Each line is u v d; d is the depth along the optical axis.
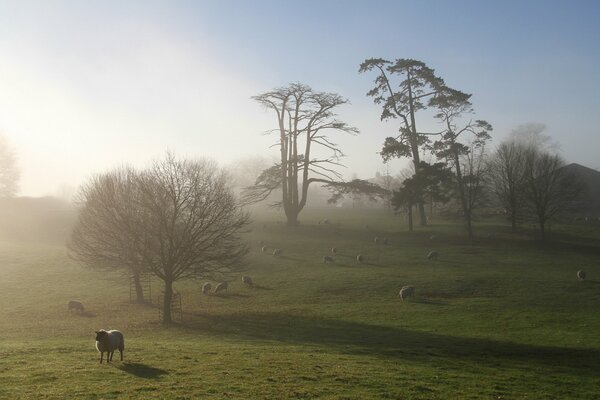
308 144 86.44
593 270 54.91
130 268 41.62
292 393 15.77
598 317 36.16
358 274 52.69
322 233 81.25
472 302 41.50
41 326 34.97
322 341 28.77
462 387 18.17
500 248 69.38
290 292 46.41
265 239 76.00
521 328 32.78
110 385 15.98
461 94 77.56
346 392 16.28
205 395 15.16
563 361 24.84
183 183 37.75
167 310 36.22
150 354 21.75
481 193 88.81
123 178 44.97
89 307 42.72
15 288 50.44
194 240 36.84
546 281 48.66
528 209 85.19
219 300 44.28
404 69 80.38
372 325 34.03
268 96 84.31
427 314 37.38
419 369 20.92
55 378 16.77
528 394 17.95
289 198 88.25
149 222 37.22
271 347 25.45
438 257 63.16
